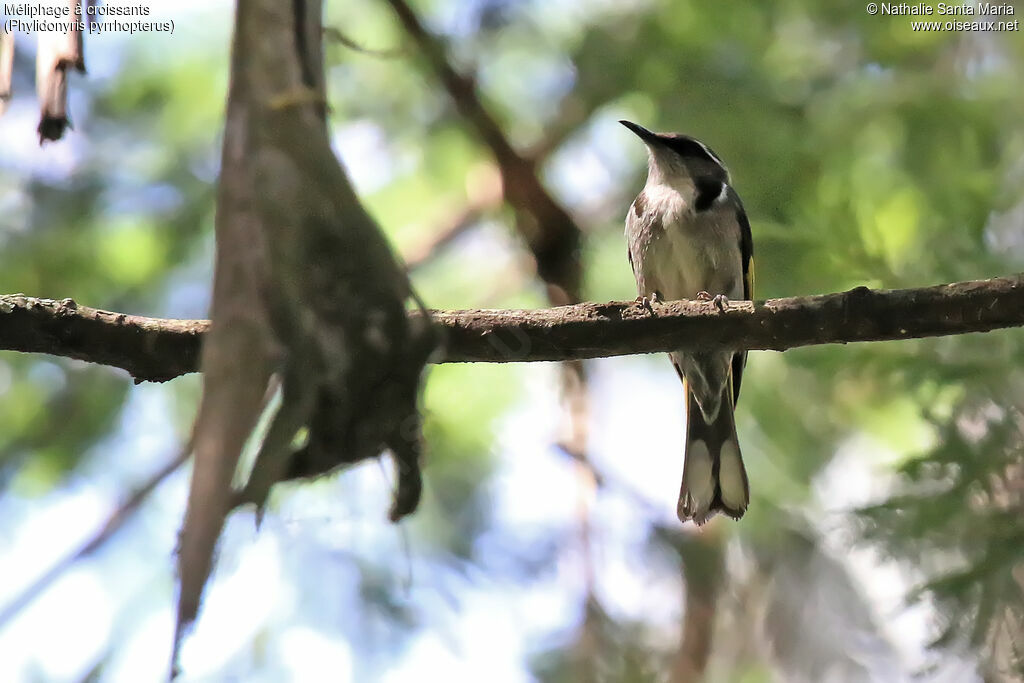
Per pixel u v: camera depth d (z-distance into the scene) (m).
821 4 12.16
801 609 12.26
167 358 6.91
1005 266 8.88
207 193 12.02
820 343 6.91
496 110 12.91
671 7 12.09
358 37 12.16
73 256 11.84
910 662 11.84
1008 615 7.93
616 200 13.22
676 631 11.86
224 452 3.91
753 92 11.77
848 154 11.55
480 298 13.04
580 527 11.33
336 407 4.85
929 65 12.41
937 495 8.02
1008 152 11.09
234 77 4.56
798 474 11.75
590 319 6.95
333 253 4.72
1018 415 8.16
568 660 11.00
